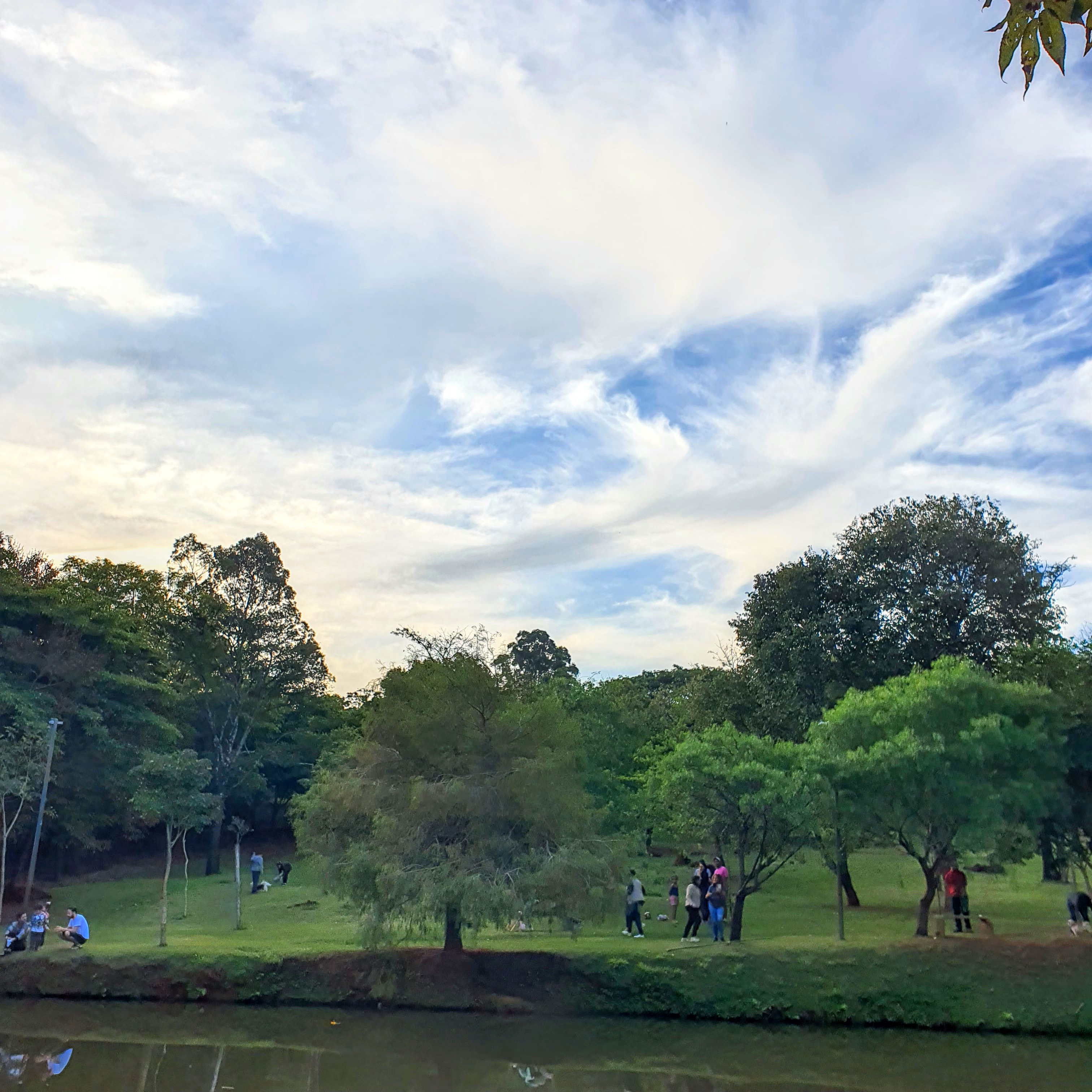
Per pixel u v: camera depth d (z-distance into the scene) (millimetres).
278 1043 23625
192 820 32000
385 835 27062
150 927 36438
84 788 45250
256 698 62000
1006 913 31906
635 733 48094
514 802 27516
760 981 25516
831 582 45594
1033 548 45625
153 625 61000
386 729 29203
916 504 46344
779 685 44375
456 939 27750
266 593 62250
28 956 28109
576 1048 23234
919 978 24953
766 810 27359
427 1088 20125
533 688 32906
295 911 38531
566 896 25781
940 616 42781
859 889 41094
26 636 46594
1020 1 4711
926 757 25656
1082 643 31922
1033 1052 22547
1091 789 28938
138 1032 24531
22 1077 20797
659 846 50125
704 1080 20734
